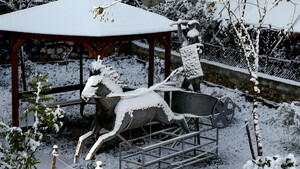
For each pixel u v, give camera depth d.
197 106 11.62
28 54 22.81
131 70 21.92
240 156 12.56
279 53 17.11
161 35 14.04
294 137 13.29
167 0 21.39
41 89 10.30
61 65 22.70
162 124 14.62
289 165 8.10
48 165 12.05
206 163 12.08
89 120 15.62
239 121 15.36
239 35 10.88
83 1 13.51
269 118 14.62
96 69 10.28
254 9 18.00
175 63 21.27
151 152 12.84
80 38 12.30
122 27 12.71
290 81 16.27
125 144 11.94
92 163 11.98
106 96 10.33
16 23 12.78
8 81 20.23
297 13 16.55
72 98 17.80
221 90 18.39
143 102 10.86
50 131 14.41
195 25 12.23
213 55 19.66
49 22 12.68
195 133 11.54
